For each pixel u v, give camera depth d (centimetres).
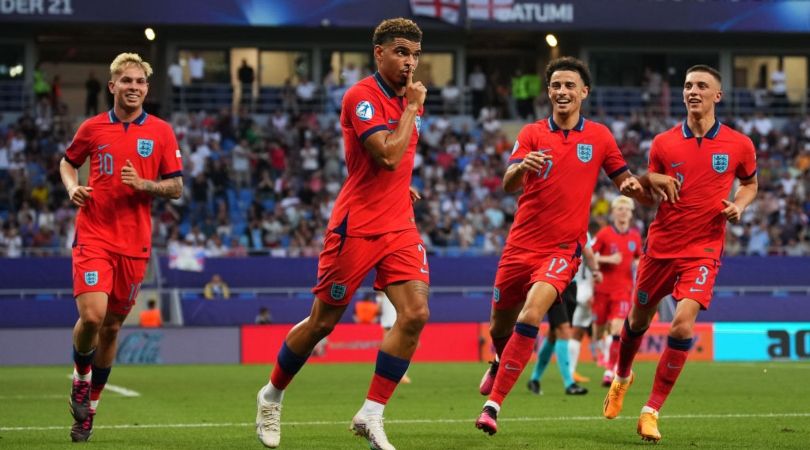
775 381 2966
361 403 2325
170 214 5384
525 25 6412
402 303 1357
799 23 6594
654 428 1550
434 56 6881
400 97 1385
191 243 5153
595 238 2859
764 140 6372
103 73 7844
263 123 6356
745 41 7012
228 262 4888
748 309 4866
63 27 6612
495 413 1523
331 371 3603
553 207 1616
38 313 4562
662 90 6794
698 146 1661
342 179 5909
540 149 1619
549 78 1642
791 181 6019
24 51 6444
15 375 3422
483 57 7431
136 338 4184
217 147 5891
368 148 1338
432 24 6362
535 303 1562
